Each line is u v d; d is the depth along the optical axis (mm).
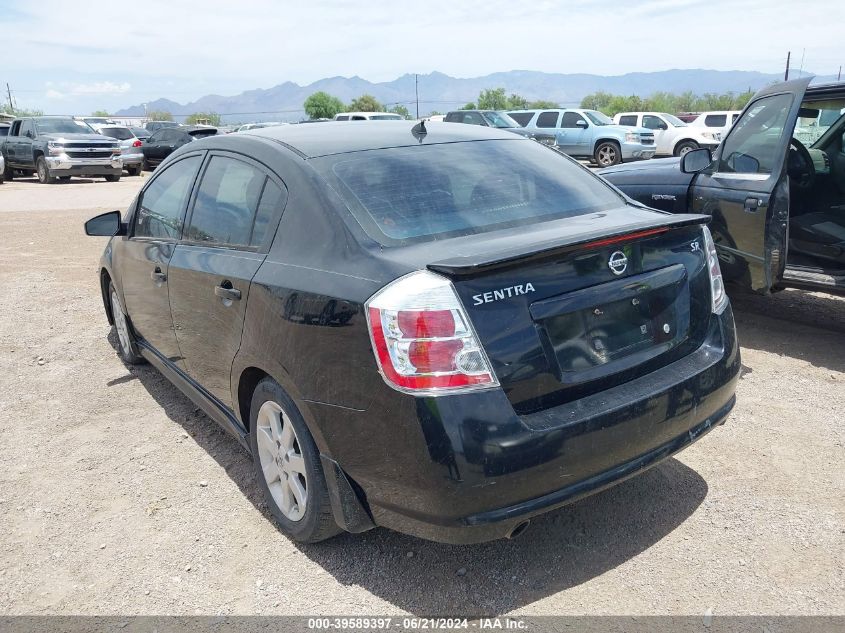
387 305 2447
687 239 3035
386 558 3025
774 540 3012
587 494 2594
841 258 5176
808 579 2764
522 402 2492
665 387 2756
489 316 2438
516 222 3033
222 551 3123
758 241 5027
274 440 3131
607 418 2566
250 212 3338
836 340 5391
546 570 2898
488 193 3160
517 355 2465
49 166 21969
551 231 2896
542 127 23750
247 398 3416
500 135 3820
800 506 3248
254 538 3211
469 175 3250
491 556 3002
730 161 5336
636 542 3047
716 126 25438
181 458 3990
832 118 5578
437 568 2945
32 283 8211
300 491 3002
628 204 3467
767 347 5293
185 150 4246
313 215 2951
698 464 3654
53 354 5777
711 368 2949
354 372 2547
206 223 3703
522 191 3252
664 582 2789
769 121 5094
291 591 2846
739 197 5109
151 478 3779
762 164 5051
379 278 2559
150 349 4711
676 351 2949
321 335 2658
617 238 2678
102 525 3361
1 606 2824
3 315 6914
